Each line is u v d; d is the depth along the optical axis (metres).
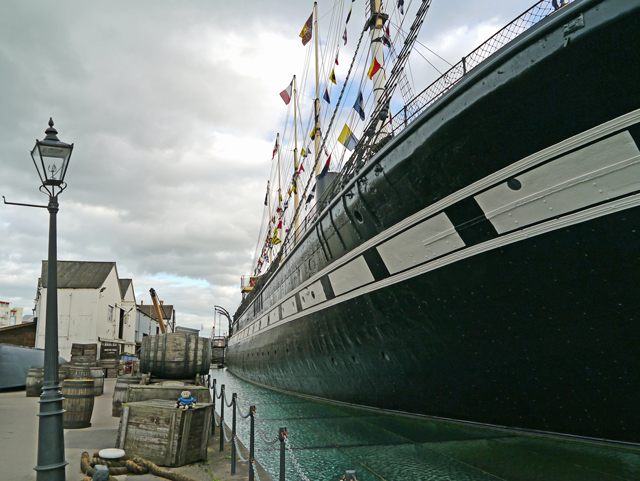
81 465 6.33
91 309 39.12
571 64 5.40
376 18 13.14
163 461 6.54
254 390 22.08
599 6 5.12
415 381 9.23
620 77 5.11
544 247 6.21
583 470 5.65
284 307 17.34
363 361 10.91
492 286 6.97
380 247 9.02
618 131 5.29
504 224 6.59
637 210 5.33
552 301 6.34
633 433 6.01
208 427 7.21
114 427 10.06
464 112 6.58
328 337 12.51
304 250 13.96
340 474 6.46
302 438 9.16
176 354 16.41
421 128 7.43
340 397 13.04
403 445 7.78
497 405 7.54
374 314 9.79
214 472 6.39
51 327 5.63
